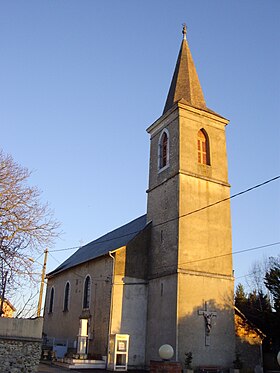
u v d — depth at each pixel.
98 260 30.80
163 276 26.78
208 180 28.69
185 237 26.42
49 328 38.81
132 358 26.41
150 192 30.70
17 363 20.52
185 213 26.95
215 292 26.33
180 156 28.12
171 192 28.06
